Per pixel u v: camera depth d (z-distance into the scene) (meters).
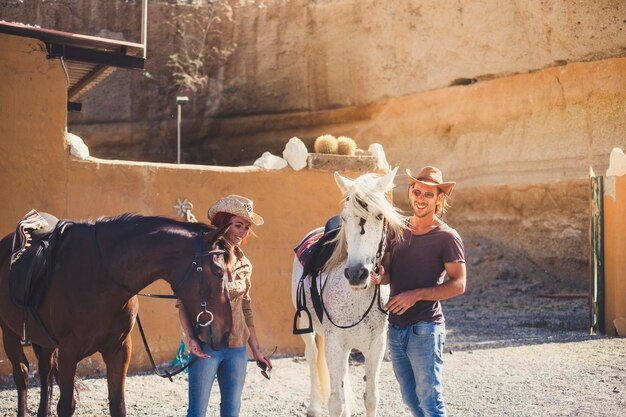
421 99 22.22
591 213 12.18
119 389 5.37
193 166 9.83
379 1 22.98
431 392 4.82
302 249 6.81
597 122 18.41
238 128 25.55
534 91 19.66
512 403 7.42
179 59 25.06
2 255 6.29
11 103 8.91
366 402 5.64
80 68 11.21
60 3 23.86
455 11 21.20
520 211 19.45
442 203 5.09
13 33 9.03
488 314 15.03
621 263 11.78
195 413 4.82
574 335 11.82
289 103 25.02
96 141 24.38
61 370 5.26
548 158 19.05
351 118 24.09
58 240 5.43
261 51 25.23
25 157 8.97
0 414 7.24
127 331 5.36
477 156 20.75
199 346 4.70
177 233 4.93
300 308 6.13
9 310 6.05
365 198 4.88
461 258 4.86
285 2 24.92
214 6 25.30
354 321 5.50
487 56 20.64
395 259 5.04
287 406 7.59
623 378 8.40
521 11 19.72
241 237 4.98
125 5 24.56
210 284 4.69
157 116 24.89
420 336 4.85
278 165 10.27
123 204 9.41
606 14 18.17
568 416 6.85
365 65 23.53
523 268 18.88
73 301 5.21
